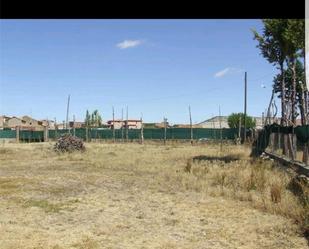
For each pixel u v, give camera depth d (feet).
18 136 176.76
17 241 23.22
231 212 31.14
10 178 49.11
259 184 40.14
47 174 53.83
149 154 89.71
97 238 24.39
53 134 185.57
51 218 29.14
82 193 39.32
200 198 36.83
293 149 49.98
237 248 22.88
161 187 43.19
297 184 37.11
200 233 25.76
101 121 281.13
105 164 67.87
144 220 28.96
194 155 84.69
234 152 89.61
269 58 75.51
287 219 28.71
